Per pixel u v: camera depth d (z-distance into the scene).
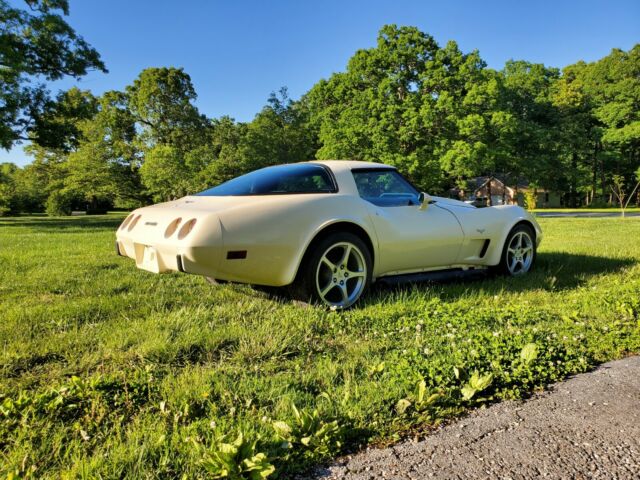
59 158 44.53
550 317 3.10
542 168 38.47
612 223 15.17
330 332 2.80
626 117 41.84
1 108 18.84
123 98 40.38
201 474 1.37
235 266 2.99
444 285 4.29
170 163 33.06
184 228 2.94
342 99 30.83
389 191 3.96
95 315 3.18
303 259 3.30
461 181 32.31
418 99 28.31
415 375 2.01
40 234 11.55
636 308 3.28
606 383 2.08
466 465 1.45
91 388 1.91
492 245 4.51
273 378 2.07
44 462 1.44
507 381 2.03
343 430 1.60
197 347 2.53
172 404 1.82
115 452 1.46
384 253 3.73
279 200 3.24
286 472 1.42
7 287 4.07
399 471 1.42
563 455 1.50
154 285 4.18
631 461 1.46
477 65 28.98
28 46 20.28
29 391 2.01
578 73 48.72
